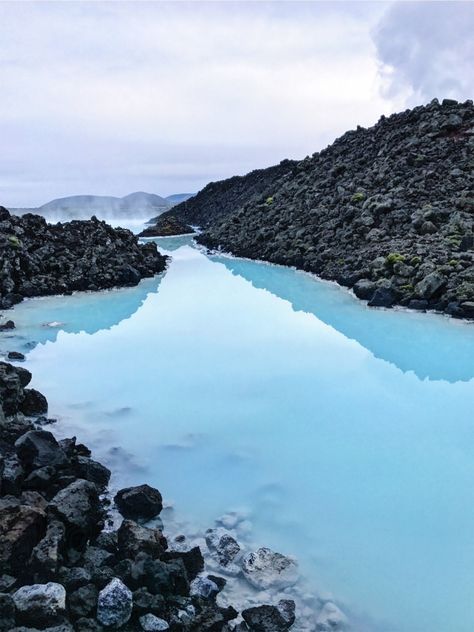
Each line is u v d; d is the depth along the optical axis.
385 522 6.39
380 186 29.22
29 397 9.14
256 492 7.05
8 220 23.88
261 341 14.36
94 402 10.02
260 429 8.95
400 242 21.78
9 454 6.50
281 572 5.38
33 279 20.98
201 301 19.89
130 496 6.30
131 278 23.41
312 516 6.50
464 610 4.99
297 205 35.12
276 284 23.03
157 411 9.62
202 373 11.73
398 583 5.34
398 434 8.79
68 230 27.03
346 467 7.70
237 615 4.76
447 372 11.82
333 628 4.70
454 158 28.38
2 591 4.45
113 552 5.38
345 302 18.77
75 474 6.82
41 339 14.52
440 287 16.88
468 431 8.88
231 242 37.97
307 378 11.47
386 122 39.31
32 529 4.90
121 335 15.00
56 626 4.10
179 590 4.84
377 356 12.95
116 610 4.33
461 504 6.77
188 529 6.19
